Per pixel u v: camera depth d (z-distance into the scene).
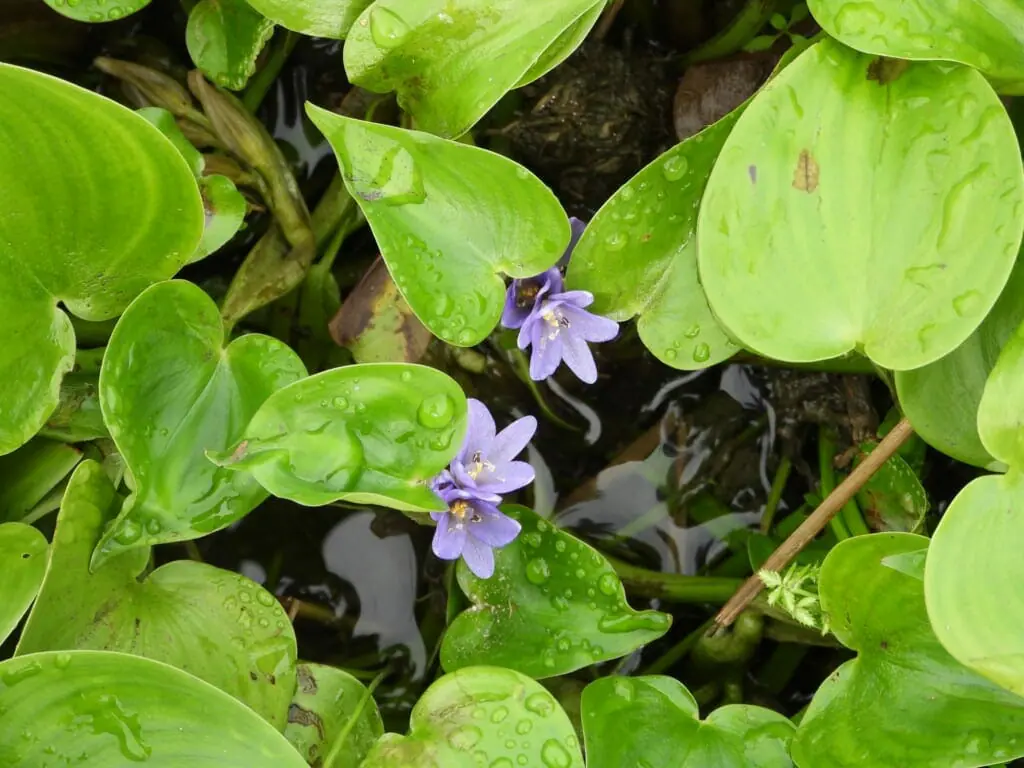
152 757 0.50
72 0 0.54
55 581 0.52
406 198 0.53
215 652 0.53
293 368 0.54
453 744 0.52
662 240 0.54
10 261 0.52
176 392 0.53
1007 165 0.52
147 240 0.52
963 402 0.54
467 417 0.51
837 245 0.53
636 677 0.54
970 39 0.53
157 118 0.55
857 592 0.53
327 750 0.54
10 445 0.52
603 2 0.53
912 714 0.53
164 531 0.52
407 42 0.53
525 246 0.53
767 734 0.54
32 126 0.50
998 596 0.52
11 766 0.50
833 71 0.53
